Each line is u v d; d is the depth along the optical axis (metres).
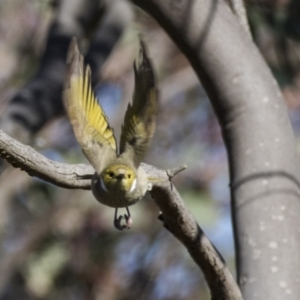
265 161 7.75
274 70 12.92
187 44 7.88
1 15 17.11
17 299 17.52
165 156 18.33
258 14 12.40
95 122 6.11
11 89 16.06
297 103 16.75
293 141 7.87
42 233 17.45
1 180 15.76
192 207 16.95
